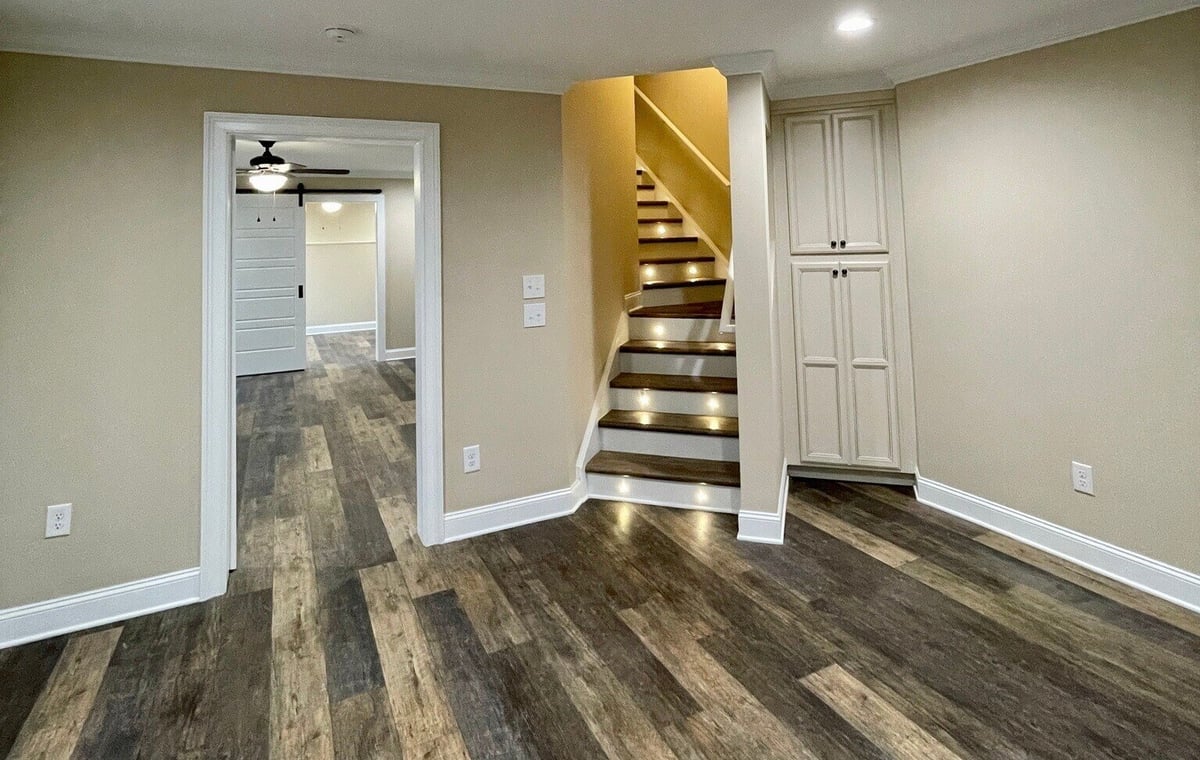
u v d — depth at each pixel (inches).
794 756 65.6
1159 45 88.7
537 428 129.8
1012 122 107.9
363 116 109.3
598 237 149.2
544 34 98.1
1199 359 87.7
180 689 78.8
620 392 156.1
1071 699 72.8
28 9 82.1
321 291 458.6
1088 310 100.1
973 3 90.0
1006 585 99.3
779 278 140.0
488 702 75.4
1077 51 97.9
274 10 85.3
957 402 124.0
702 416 149.4
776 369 123.6
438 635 90.1
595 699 75.5
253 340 303.7
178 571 100.3
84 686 79.6
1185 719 69.1
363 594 102.3
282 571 110.8
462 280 119.6
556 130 127.3
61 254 91.4
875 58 115.3
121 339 95.3
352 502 144.8
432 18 90.4
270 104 102.9
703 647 85.5
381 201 328.2
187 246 99.0
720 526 125.8
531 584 104.5
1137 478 95.8
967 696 73.9
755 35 101.7
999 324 114.1
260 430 207.0
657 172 223.6
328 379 291.0
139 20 86.4
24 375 90.0
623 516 131.7
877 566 107.0
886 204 132.0
